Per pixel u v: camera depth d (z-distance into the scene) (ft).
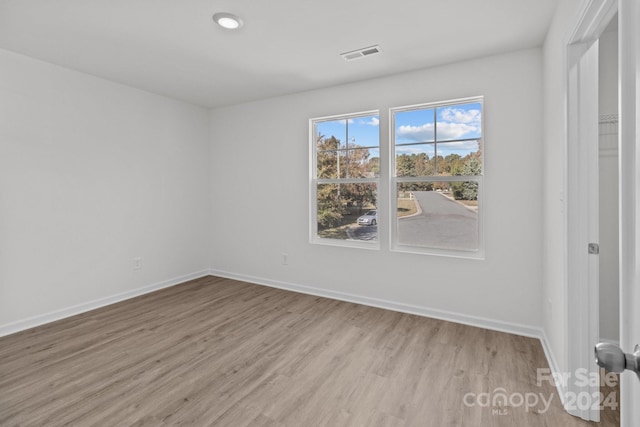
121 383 6.81
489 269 9.45
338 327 9.56
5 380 6.89
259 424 5.67
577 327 5.87
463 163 9.95
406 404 6.19
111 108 11.42
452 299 10.00
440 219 10.30
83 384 6.77
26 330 9.35
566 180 5.87
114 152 11.54
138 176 12.31
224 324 9.79
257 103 13.64
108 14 7.25
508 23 7.57
